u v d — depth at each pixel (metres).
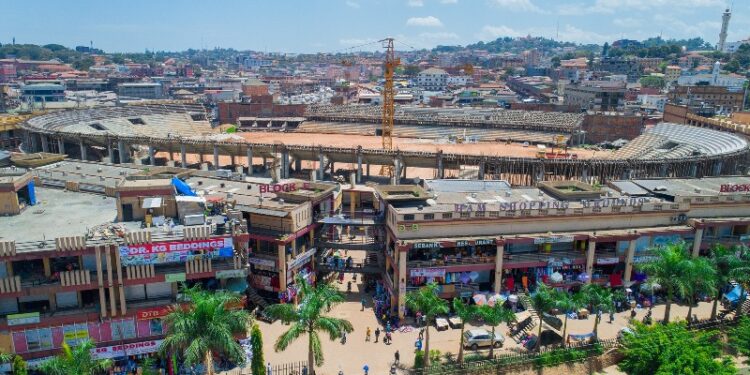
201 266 71.62
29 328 66.25
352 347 76.06
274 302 86.12
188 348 57.25
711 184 108.44
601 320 84.75
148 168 113.69
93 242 67.62
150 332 70.44
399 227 82.88
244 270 73.00
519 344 77.75
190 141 177.88
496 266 84.94
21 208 82.69
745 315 78.75
